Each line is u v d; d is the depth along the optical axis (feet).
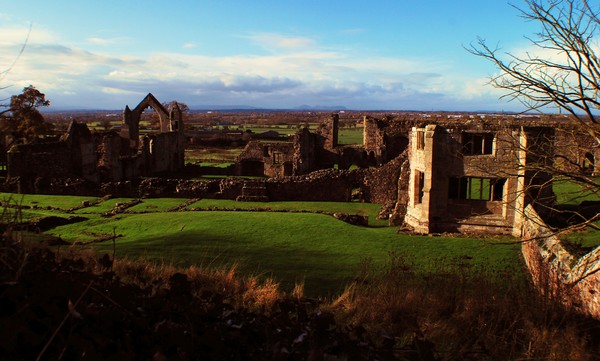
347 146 220.64
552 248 53.36
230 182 149.79
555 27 36.65
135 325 20.62
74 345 16.99
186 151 333.62
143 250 72.28
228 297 35.88
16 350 16.07
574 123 39.70
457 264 68.03
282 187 149.28
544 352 27.99
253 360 20.77
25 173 150.20
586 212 90.07
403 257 73.20
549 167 39.88
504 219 93.30
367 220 115.24
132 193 152.46
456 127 95.66
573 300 41.22
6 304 18.03
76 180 147.95
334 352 21.80
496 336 29.78
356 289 46.44
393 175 144.46
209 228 96.12
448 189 100.17
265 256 72.13
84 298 20.53
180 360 18.75
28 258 20.30
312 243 84.53
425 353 22.50
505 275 58.34
